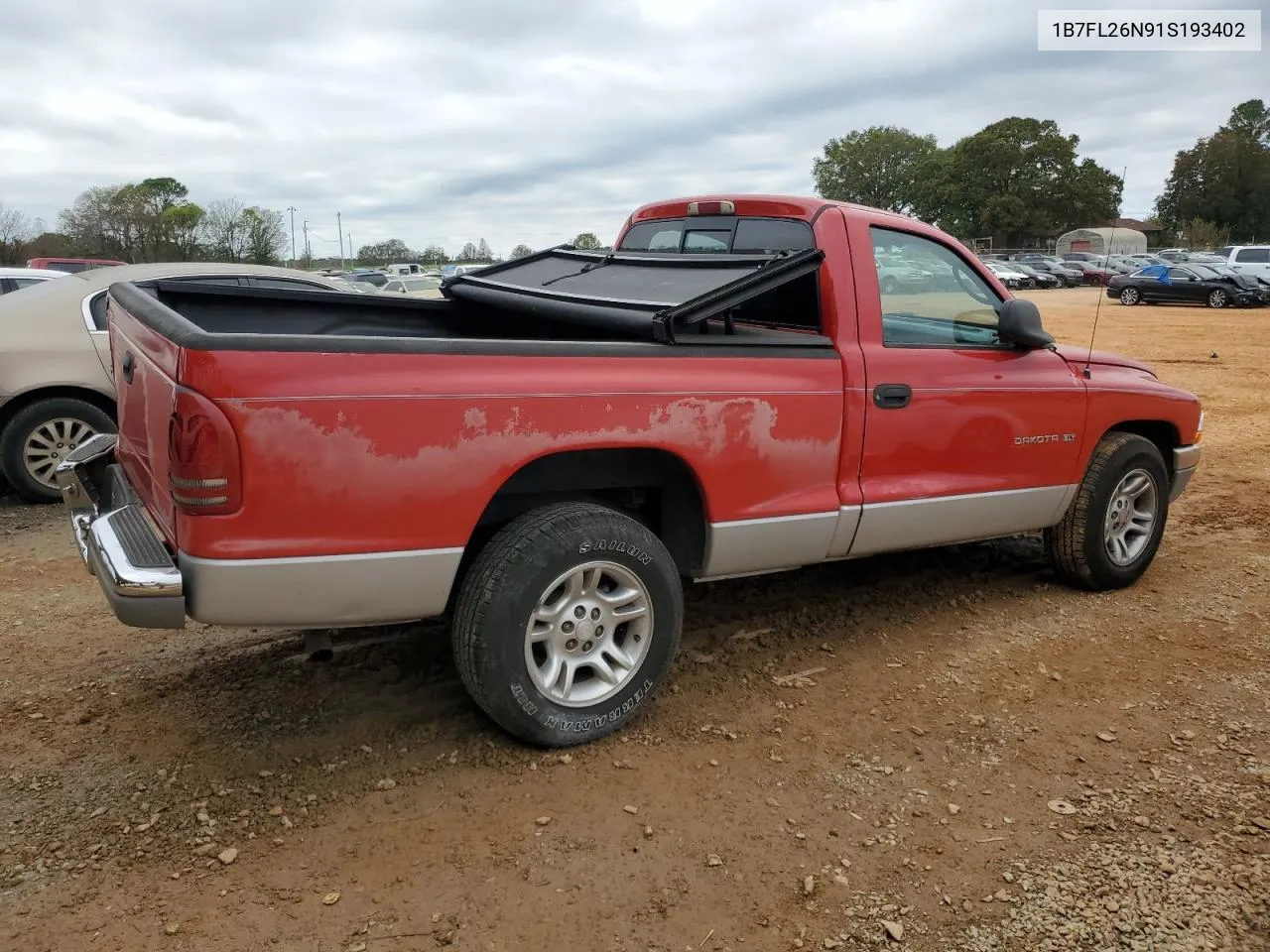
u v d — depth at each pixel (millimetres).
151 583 2721
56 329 6504
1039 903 2588
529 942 2428
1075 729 3533
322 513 2799
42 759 3252
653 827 2908
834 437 3773
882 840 2861
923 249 4207
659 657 3463
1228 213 76500
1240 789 3131
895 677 3953
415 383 2877
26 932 2428
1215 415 10828
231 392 2646
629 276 4145
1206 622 4578
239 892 2592
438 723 3512
